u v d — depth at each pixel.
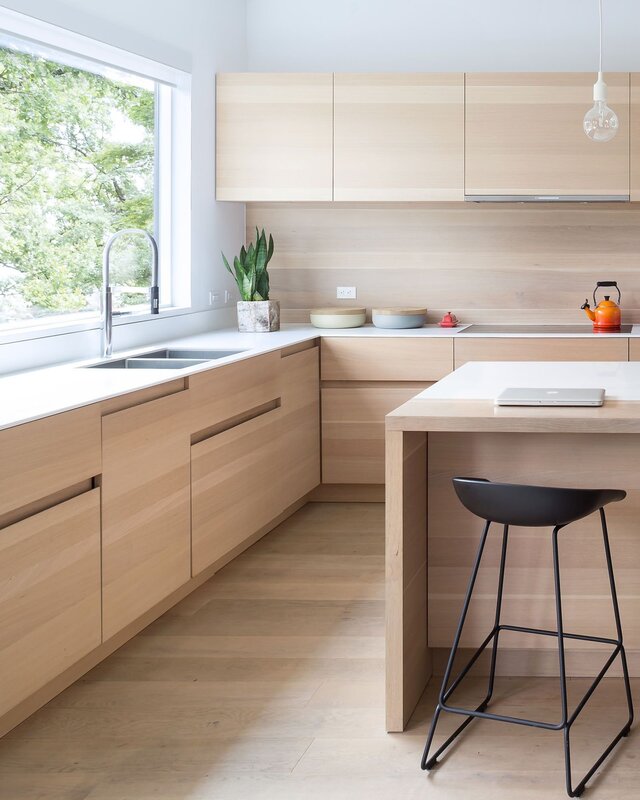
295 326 5.77
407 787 2.38
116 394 2.98
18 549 2.48
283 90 5.36
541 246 5.78
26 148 3.94
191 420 3.59
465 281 5.84
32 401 2.77
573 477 2.90
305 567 4.20
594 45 5.64
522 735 2.65
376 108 5.32
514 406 2.69
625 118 5.22
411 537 2.79
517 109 5.27
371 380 5.25
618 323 5.32
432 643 3.02
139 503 3.17
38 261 4.06
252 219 5.94
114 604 3.02
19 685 2.51
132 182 4.84
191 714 2.79
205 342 4.73
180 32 4.94
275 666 3.13
